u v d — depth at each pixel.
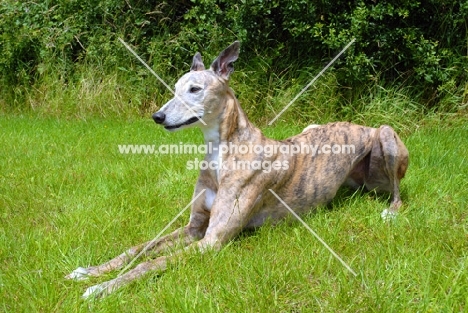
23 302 3.24
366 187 5.20
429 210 4.74
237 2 9.55
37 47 10.65
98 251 4.00
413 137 7.54
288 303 3.26
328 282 3.41
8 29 10.67
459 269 3.53
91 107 9.91
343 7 9.19
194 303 3.15
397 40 8.98
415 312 3.10
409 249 3.84
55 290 3.36
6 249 3.97
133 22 10.50
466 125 8.26
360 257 3.77
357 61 8.61
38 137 7.90
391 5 8.68
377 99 8.81
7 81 10.67
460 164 6.05
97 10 10.55
